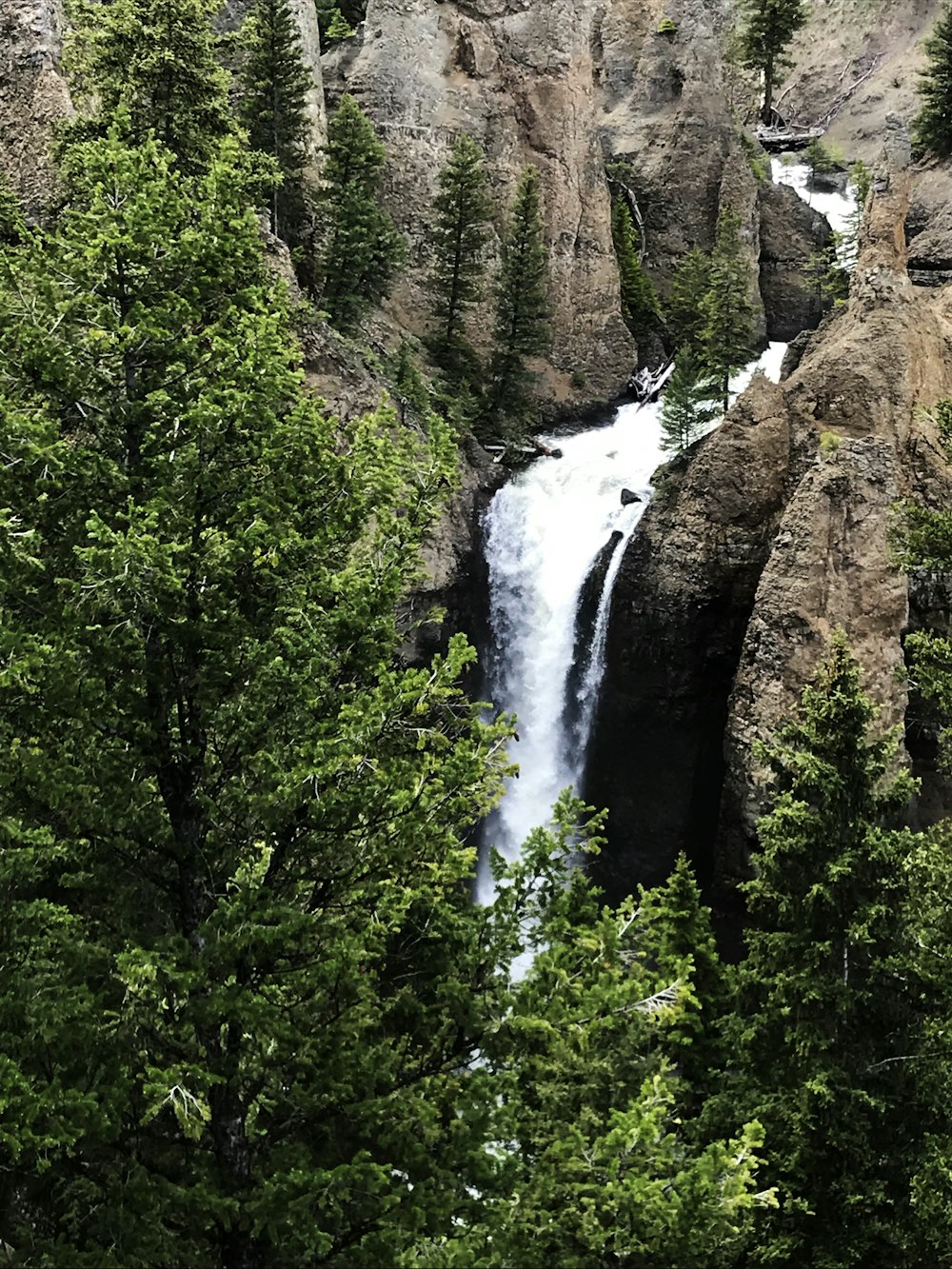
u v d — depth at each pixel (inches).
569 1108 466.9
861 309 1537.9
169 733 411.5
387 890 411.2
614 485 1781.5
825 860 699.4
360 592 416.5
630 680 1577.3
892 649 1307.8
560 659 1643.7
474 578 1706.4
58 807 384.5
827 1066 652.7
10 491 391.5
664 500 1583.4
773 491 1507.1
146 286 426.0
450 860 438.6
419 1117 392.5
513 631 1689.2
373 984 440.8
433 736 414.0
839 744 713.6
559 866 460.8
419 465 455.2
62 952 379.6
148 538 356.8
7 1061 346.0
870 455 1353.3
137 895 417.4
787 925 866.1
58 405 424.8
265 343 420.5
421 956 446.9
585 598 1631.4
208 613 404.2
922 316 1537.9
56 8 1438.2
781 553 1360.7
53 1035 355.3
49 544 404.2
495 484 1774.1
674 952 820.6
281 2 1701.5
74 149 489.1
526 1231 397.4
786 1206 610.5
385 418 464.4
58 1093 350.0
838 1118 641.0
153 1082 339.0
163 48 1043.9
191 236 423.5
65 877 409.1
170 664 402.3
